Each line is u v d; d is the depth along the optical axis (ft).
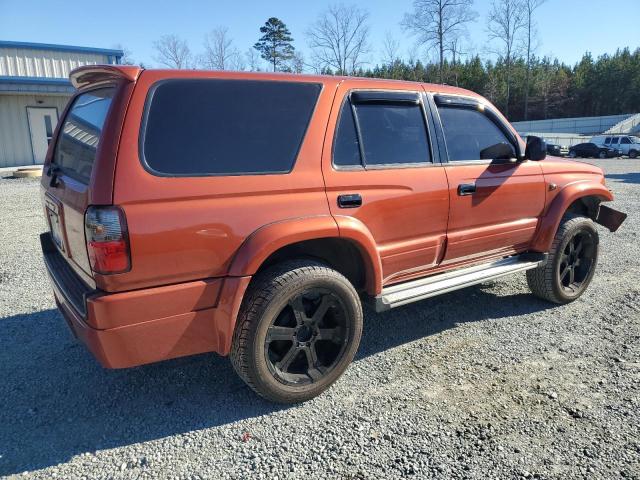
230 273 9.05
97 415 9.89
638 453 8.62
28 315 14.90
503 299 16.25
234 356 9.56
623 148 118.01
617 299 16.12
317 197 9.96
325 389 10.57
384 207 10.98
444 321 14.48
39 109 67.67
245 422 9.62
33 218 30.22
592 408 9.98
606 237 25.04
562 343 12.94
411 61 205.77
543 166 14.62
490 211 13.23
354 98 10.84
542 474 8.13
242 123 9.37
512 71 247.29
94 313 8.16
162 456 8.66
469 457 8.56
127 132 8.22
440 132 12.35
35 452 8.77
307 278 9.67
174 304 8.69
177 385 11.01
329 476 8.14
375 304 11.03
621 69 253.65
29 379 11.24
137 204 8.16
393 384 10.98
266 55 205.77
